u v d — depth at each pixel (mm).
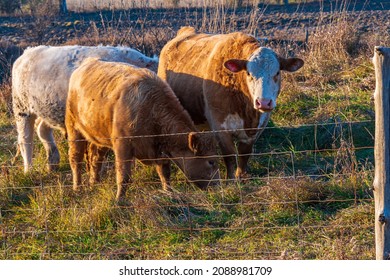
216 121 11695
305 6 31922
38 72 12656
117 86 10492
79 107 11086
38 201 10297
